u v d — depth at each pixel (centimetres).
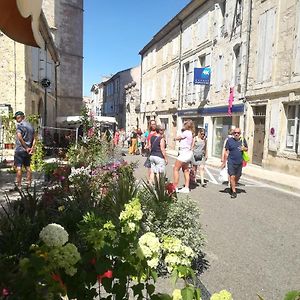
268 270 412
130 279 215
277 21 1415
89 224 244
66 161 1031
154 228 393
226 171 948
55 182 631
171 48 2820
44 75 1830
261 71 1530
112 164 787
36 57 1664
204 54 2167
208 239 517
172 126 2834
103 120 2525
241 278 389
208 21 2095
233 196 852
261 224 612
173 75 2767
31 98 1534
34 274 169
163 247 228
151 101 3428
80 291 194
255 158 1612
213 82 2034
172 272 225
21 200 443
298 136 1306
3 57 1348
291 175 1302
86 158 953
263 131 1551
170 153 2511
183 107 2566
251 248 486
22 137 768
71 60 3312
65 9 3200
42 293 166
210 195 873
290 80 1331
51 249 188
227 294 195
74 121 2283
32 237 315
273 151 1432
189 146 880
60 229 193
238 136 855
